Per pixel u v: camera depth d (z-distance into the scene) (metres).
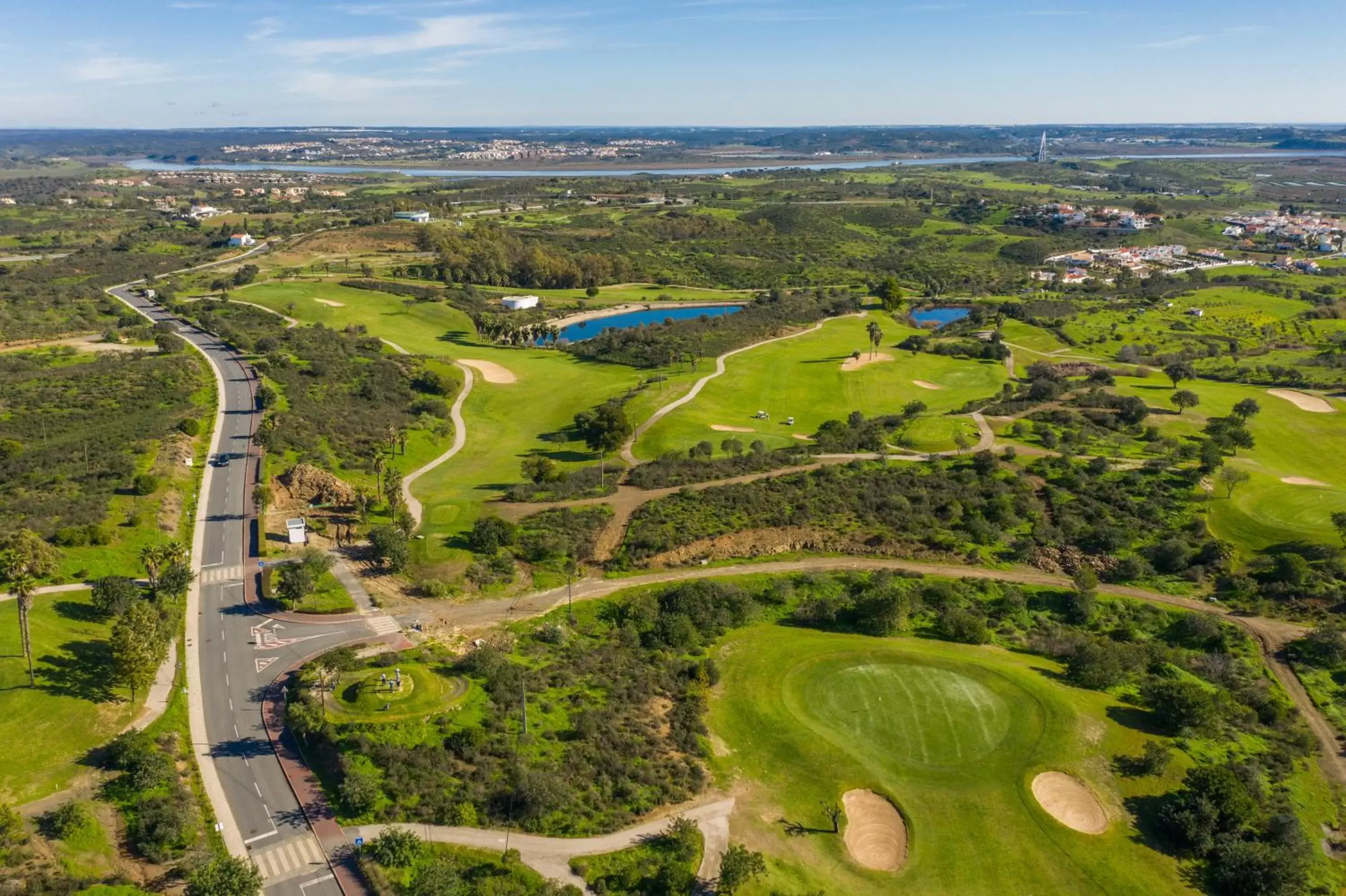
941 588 99.12
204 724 73.19
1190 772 68.88
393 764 66.69
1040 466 125.31
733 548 108.75
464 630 89.62
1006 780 69.56
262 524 108.81
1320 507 111.56
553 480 127.00
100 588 86.31
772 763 71.38
